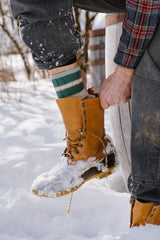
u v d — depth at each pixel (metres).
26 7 1.08
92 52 2.95
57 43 1.14
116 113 1.60
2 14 4.26
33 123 2.76
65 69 1.20
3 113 3.08
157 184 1.03
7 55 4.20
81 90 1.26
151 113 1.00
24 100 3.56
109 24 1.55
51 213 1.45
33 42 1.14
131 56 1.06
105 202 1.51
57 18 1.10
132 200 1.15
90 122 1.25
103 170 1.32
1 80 4.06
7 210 1.42
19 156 1.93
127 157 1.65
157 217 1.09
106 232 1.30
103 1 1.21
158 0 0.98
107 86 1.16
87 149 1.27
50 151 2.01
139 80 1.04
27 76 4.69
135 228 1.07
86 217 1.40
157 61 1.00
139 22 1.01
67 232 1.32
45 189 1.25
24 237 1.27
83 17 4.48
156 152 1.02
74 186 1.27
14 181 1.71
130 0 1.01
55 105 3.39
